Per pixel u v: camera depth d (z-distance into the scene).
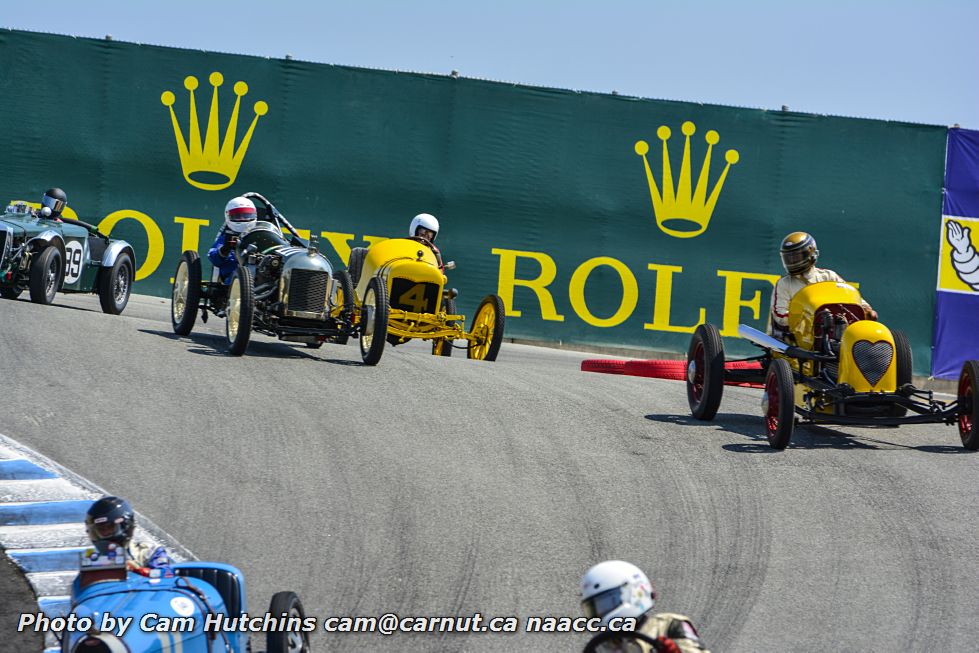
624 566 10.73
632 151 50.75
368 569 17.81
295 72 49.75
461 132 50.22
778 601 16.86
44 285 38.53
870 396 24.95
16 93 48.66
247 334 31.58
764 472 23.34
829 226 51.25
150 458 21.97
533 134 50.44
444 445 24.39
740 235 51.19
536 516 20.31
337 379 30.11
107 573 12.88
